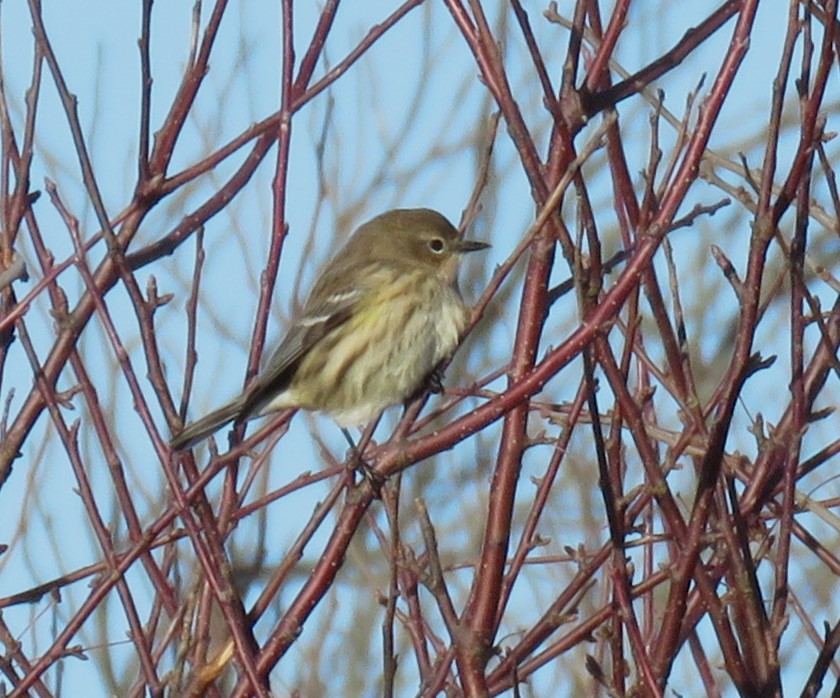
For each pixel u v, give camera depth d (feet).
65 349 35.78
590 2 35.73
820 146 31.96
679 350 34.71
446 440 31.27
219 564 30.40
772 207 30.96
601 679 31.89
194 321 36.40
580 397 34.09
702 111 29.25
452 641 30.35
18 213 35.53
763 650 30.96
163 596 35.06
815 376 34.27
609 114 29.91
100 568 36.83
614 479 31.78
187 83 36.94
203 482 31.60
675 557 34.81
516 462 31.96
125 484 33.22
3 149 36.04
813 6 33.50
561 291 33.58
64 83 32.01
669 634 31.04
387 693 28.89
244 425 44.01
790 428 32.89
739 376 30.68
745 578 31.24
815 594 54.08
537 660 34.71
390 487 37.24
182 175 36.58
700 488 31.07
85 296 36.24
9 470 35.50
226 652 32.01
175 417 31.24
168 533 38.22
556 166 31.94
